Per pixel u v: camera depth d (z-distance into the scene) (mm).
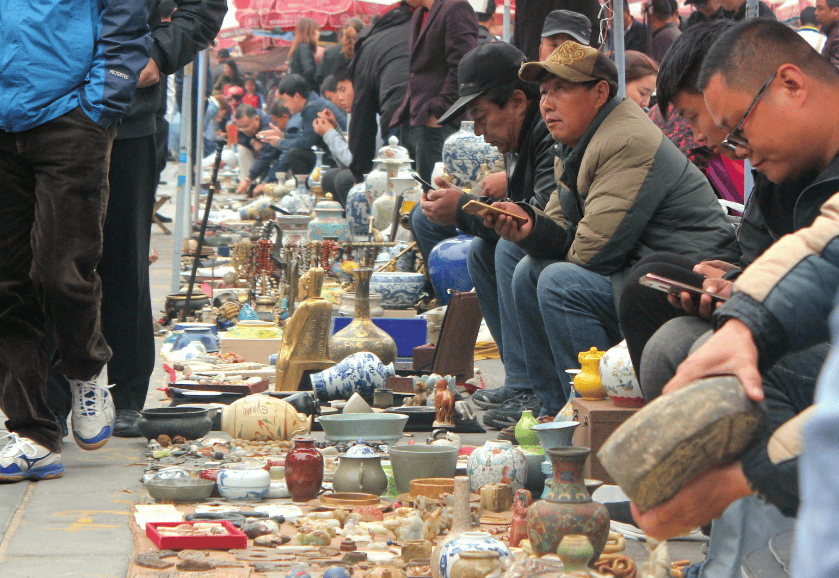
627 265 8328
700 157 10039
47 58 7234
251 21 36000
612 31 12219
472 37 19500
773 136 4164
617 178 8008
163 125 15562
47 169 7328
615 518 6227
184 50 9133
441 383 9641
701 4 16016
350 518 6320
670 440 2986
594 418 6777
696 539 6027
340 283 17109
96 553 5820
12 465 7461
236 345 13242
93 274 7660
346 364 10523
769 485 3045
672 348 4992
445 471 6961
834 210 3340
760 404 3107
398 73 22891
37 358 7730
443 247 13930
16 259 7633
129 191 9180
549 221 8539
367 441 8344
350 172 24875
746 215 5855
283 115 34562
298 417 8883
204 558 5523
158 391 11531
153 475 7406
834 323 1658
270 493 7098
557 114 8438
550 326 8281
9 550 5863
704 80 4277
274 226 17219
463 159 15898
